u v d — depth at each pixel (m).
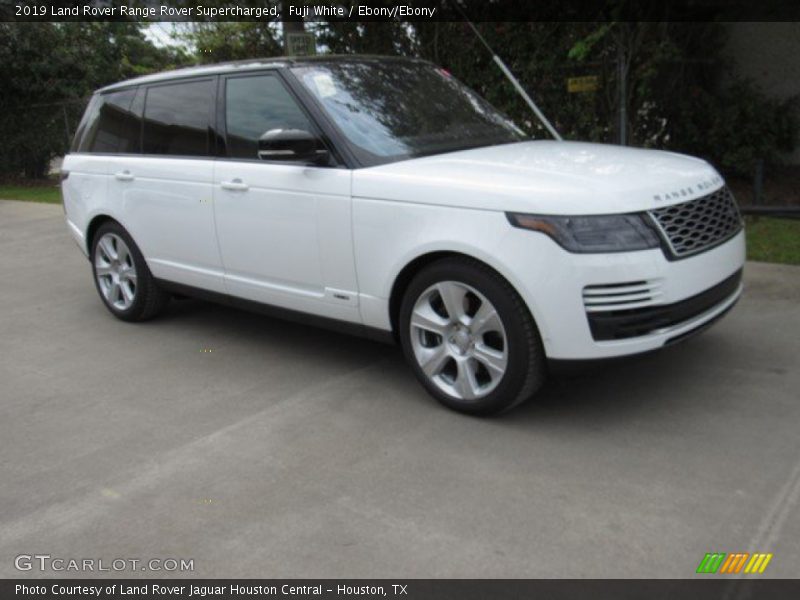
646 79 8.83
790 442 3.62
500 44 9.57
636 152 4.50
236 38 11.67
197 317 6.34
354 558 3.00
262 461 3.82
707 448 3.62
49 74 17.98
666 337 3.70
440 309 4.14
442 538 3.08
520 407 4.18
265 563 3.01
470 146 4.71
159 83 5.66
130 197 5.76
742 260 4.25
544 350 3.73
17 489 3.70
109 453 4.01
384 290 4.24
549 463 3.59
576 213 3.54
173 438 4.14
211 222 5.13
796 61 9.85
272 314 5.08
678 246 3.70
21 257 9.30
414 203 3.98
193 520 3.34
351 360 5.12
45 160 18.80
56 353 5.69
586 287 3.54
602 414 4.04
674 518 3.10
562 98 9.41
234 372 5.05
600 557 2.89
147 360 5.39
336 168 4.37
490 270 3.79
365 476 3.60
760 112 9.71
